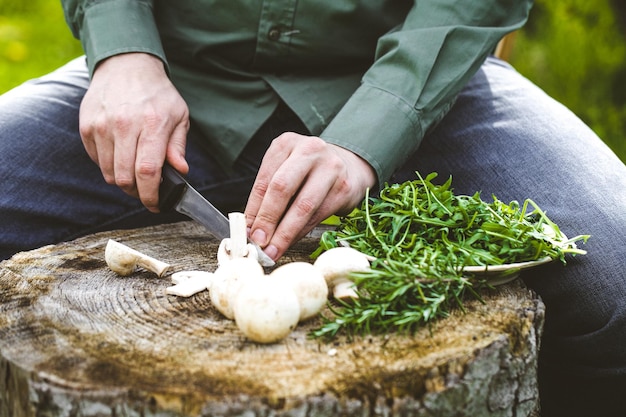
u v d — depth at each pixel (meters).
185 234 1.64
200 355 1.04
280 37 1.75
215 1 1.74
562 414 1.69
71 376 0.99
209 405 0.94
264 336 1.05
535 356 1.19
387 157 1.49
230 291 1.14
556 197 1.56
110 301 1.23
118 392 0.95
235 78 1.84
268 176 1.36
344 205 1.40
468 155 1.75
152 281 1.33
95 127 1.47
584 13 3.76
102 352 1.05
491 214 1.36
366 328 1.08
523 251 1.27
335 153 1.39
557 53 3.80
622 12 3.73
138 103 1.46
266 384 0.97
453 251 1.26
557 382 1.65
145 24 1.67
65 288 1.29
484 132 1.78
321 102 1.80
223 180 1.90
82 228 1.81
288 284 1.12
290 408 0.94
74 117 1.84
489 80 1.96
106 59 1.60
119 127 1.43
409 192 1.40
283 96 1.79
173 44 1.83
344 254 1.21
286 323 1.06
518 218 1.38
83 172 1.81
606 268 1.44
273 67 1.81
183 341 1.09
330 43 1.76
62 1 1.81
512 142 1.73
